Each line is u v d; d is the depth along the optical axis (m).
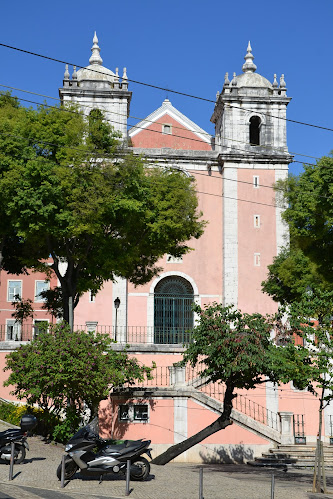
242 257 44.75
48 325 23.69
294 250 36.78
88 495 15.34
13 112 28.36
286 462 26.20
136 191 27.08
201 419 27.16
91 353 22.53
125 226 26.97
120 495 15.63
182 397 27.20
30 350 22.80
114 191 26.39
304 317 20.58
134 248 27.95
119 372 23.55
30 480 16.58
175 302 45.34
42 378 21.77
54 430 22.83
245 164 45.81
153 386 30.44
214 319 22.06
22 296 46.91
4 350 30.64
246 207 45.34
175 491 16.47
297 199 29.27
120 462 17.14
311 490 18.44
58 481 16.75
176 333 44.94
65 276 27.56
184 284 45.56
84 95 45.53
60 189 25.00
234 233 45.00
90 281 28.11
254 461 26.70
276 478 21.38
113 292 43.88
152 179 29.33
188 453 27.08
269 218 45.34
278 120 46.81
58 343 22.50
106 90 45.50
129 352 31.61
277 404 33.03
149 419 26.94
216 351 21.59
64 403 23.73
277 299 37.50
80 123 26.47
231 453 27.30
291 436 28.17
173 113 47.97
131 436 26.75
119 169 26.77
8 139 25.48
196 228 30.45
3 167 25.48
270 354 20.62
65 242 26.78
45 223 25.03
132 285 44.69
